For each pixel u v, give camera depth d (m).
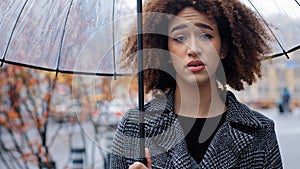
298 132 16.17
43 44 2.71
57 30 2.71
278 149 2.31
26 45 2.71
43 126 6.84
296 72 29.97
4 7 2.66
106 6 2.71
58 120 7.05
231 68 2.41
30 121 6.84
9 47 2.69
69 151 7.45
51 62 2.72
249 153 2.20
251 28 2.41
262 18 2.49
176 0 2.24
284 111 25.33
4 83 6.70
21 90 6.75
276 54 2.63
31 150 6.84
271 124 2.30
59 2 2.71
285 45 2.63
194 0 2.22
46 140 6.97
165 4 2.25
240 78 2.44
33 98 6.78
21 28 2.70
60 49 2.71
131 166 2.08
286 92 26.31
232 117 2.25
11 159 6.93
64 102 6.80
